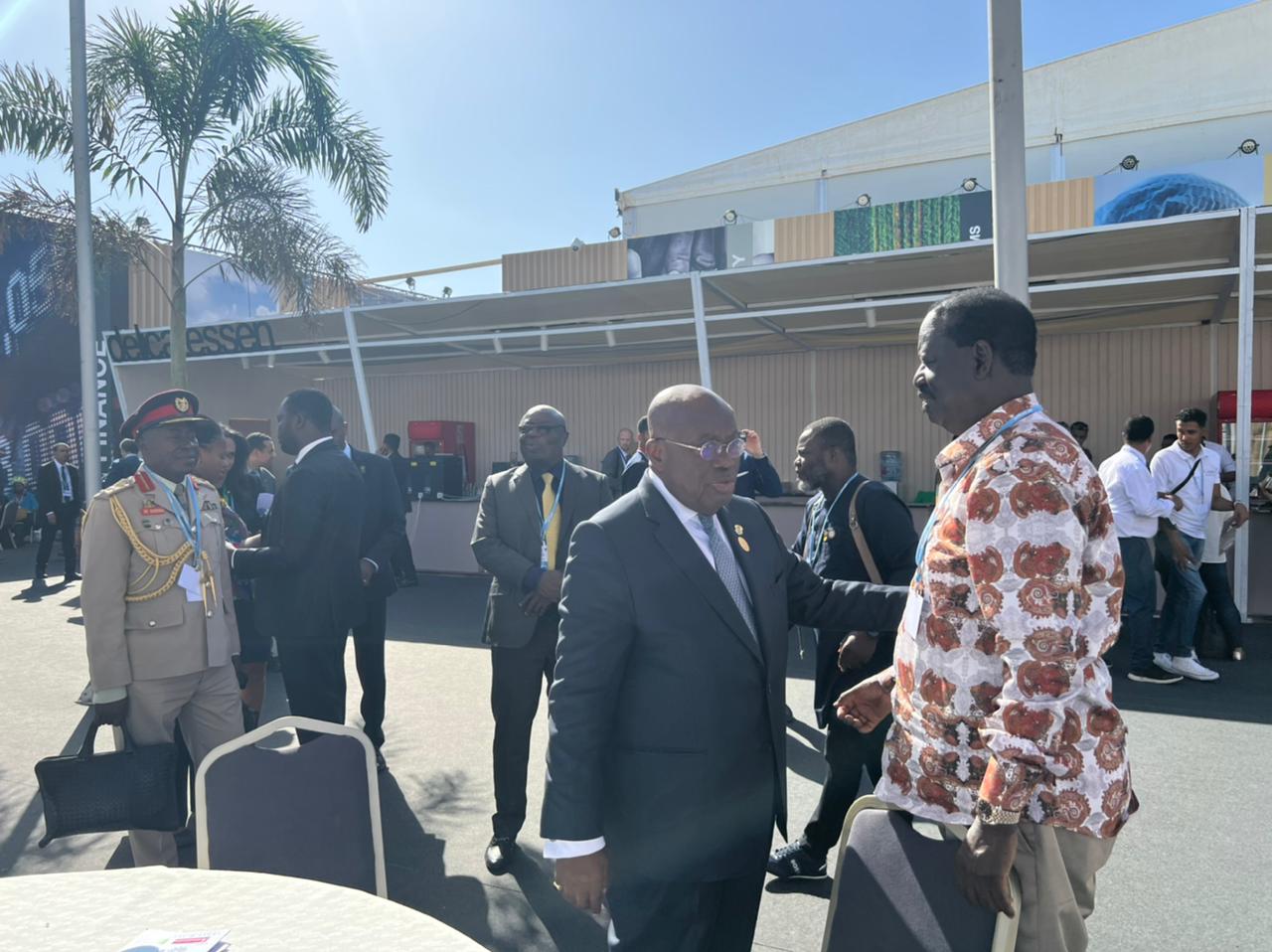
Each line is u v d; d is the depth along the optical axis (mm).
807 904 3215
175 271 10062
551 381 15328
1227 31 16734
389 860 3604
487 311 11250
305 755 2334
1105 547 1574
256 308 14836
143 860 3143
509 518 3625
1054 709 1452
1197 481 6086
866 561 3076
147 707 3125
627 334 12211
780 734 2084
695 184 20766
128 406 13898
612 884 1999
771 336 12305
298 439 3967
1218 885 3240
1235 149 16656
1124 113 17375
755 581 2086
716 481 1999
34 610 9250
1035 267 9156
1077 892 1666
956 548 1611
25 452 16953
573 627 1963
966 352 1700
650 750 1944
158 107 9594
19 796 4234
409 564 10008
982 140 18453
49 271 10352
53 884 1804
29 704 5758
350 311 11086
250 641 4773
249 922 1650
